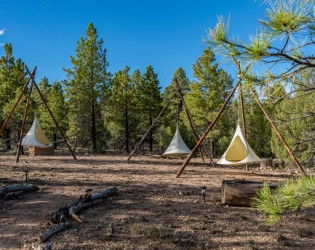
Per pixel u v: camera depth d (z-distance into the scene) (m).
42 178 10.72
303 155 9.46
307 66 2.29
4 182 9.64
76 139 32.41
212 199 7.76
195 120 27.81
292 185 2.45
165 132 30.80
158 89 33.94
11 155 23.44
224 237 5.17
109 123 35.94
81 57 30.14
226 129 27.86
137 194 8.25
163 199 7.71
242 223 5.90
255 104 22.23
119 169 14.25
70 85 29.98
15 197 7.62
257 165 18.23
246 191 6.98
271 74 2.37
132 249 4.62
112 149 36.41
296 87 2.57
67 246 4.68
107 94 31.64
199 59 26.47
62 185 9.38
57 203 7.12
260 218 6.20
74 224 5.69
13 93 30.30
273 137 15.88
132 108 32.22
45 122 33.09
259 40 2.17
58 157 21.73
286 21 2.01
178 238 5.03
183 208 6.89
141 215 6.30
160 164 17.64
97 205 7.05
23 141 22.41
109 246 4.71
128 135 32.84
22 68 30.81
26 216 6.11
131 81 34.66
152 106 34.38
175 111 34.62
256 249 4.69
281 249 4.72
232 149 14.33
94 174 12.20
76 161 18.47
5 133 29.69
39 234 5.14
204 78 26.66
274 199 2.49
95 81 30.11
